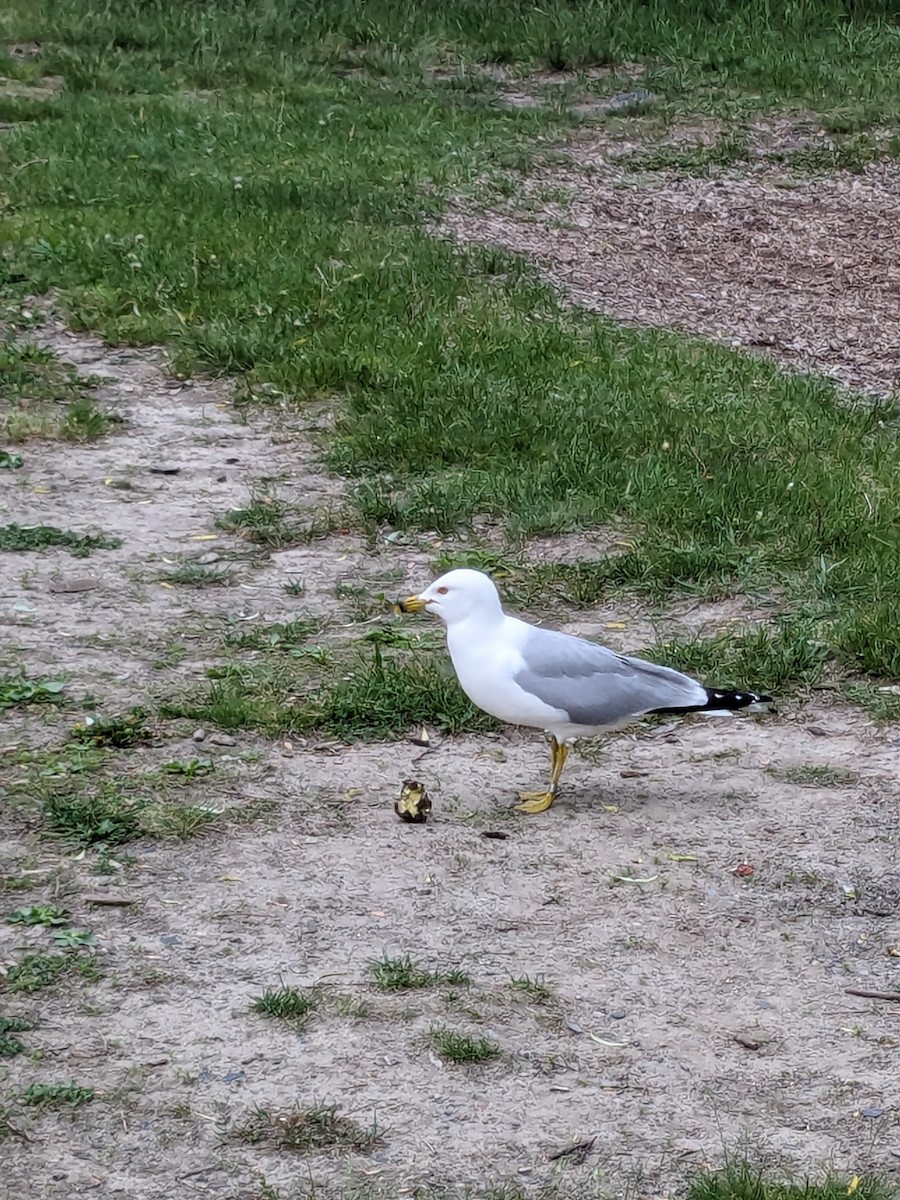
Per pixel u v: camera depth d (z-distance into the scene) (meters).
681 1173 2.93
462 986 3.18
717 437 4.93
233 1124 2.97
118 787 3.56
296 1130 2.96
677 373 5.42
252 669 3.90
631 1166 2.94
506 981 3.20
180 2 10.42
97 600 4.15
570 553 4.39
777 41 9.79
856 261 7.06
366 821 3.51
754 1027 3.14
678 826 3.53
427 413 5.01
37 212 6.50
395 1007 3.14
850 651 3.98
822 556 4.32
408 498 4.59
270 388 5.19
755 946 3.28
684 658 3.94
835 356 6.03
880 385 5.75
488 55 9.70
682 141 8.32
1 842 3.42
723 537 4.41
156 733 3.71
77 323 5.49
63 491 4.62
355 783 3.61
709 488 4.63
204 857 3.41
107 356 5.36
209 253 6.11
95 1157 2.93
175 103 8.47
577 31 9.80
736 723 3.82
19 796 3.53
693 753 3.73
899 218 7.58
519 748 3.74
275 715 3.75
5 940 3.23
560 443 4.87
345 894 3.35
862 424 5.22
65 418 4.95
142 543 4.40
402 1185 2.90
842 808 3.58
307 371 5.22
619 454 4.84
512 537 4.44
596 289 6.40
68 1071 3.03
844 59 9.64
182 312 5.57
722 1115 3.01
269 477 4.73
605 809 3.57
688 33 9.83
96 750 3.66
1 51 9.38
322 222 6.61
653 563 4.28
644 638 4.06
